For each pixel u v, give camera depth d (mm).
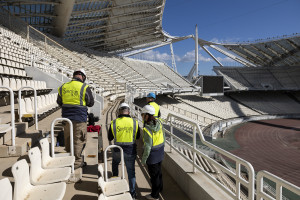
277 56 58375
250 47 58281
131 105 10375
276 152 21406
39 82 9680
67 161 3078
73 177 3232
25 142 3803
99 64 34344
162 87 38844
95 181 3350
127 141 3539
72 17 29969
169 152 5090
